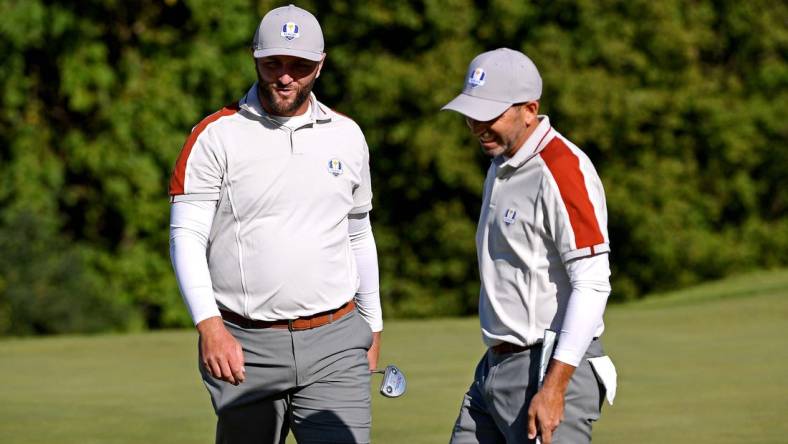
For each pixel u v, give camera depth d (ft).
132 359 123.13
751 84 296.30
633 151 266.36
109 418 87.35
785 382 99.71
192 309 49.26
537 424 45.68
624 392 95.76
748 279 214.28
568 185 45.62
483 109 46.78
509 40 262.06
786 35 293.23
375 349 57.00
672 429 79.87
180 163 50.47
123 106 242.58
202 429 83.05
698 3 290.15
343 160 51.75
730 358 115.24
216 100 253.85
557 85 246.68
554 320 47.16
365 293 56.13
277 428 53.06
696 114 277.03
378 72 250.37
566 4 258.57
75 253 209.87
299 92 50.16
